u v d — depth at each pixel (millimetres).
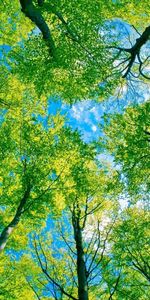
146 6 13375
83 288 7945
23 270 14844
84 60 10414
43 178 11844
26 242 14305
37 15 10391
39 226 13125
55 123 13773
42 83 11445
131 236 11766
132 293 12320
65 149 12227
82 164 12242
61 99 12648
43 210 11766
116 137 12766
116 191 11414
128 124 11430
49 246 14766
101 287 12484
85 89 11938
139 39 11734
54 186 11859
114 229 12109
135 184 11070
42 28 10695
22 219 12539
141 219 12398
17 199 12266
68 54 10227
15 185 12375
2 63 15000
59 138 12422
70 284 13289
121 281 12492
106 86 11531
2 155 12523
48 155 12141
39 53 10875
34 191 11742
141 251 11922
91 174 12617
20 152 12359
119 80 12711
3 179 12523
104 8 11898
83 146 12336
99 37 10266
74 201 11594
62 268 13836
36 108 14812
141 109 10562
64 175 12000
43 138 12391
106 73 10922
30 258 15125
